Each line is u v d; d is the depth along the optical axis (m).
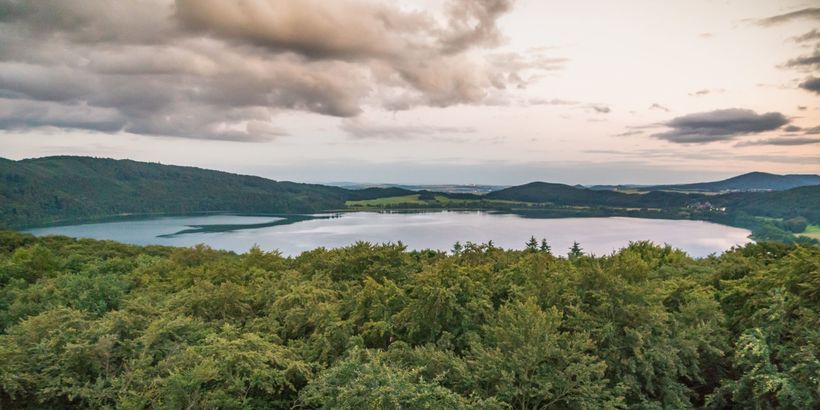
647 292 10.56
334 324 10.80
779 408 8.82
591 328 10.00
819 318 9.52
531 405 8.74
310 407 9.07
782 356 9.39
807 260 10.60
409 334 10.51
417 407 7.15
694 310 11.16
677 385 9.54
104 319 10.98
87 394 8.67
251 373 8.88
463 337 10.33
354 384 7.30
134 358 9.74
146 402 8.30
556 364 8.99
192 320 11.67
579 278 11.45
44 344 9.60
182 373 8.53
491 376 8.55
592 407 8.05
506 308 10.06
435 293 10.61
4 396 8.99
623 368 9.55
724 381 9.81
